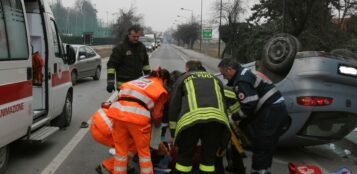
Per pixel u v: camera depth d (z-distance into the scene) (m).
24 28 5.83
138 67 7.62
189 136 4.72
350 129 6.63
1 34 5.12
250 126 5.36
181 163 4.81
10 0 5.43
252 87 5.07
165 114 5.98
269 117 5.13
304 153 7.24
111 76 7.48
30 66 5.94
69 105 8.66
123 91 5.03
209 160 4.77
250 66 7.48
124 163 5.05
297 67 6.31
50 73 7.12
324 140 6.45
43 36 6.96
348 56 7.09
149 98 4.95
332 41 31.56
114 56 7.48
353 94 6.31
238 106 5.73
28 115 5.85
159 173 5.36
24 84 5.72
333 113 6.22
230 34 42.75
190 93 4.74
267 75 6.75
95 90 14.87
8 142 5.33
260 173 5.25
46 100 6.95
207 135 4.69
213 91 4.78
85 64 17.09
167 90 5.61
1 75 5.08
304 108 6.16
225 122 4.59
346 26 33.62
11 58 5.36
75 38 52.16
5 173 5.61
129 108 4.86
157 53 56.59
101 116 5.50
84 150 6.86
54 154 6.58
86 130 8.28
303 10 29.22
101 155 6.61
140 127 4.88
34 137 6.19
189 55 52.53
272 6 35.22
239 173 5.84
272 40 6.71
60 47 7.83
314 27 31.95
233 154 5.81
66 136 7.75
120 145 5.04
